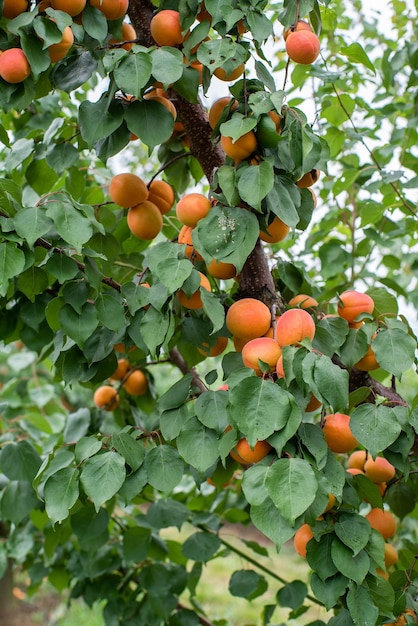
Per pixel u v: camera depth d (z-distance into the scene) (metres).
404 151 2.38
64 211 1.32
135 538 2.11
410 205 2.27
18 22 1.29
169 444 1.51
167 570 2.23
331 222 2.65
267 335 1.38
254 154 1.32
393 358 1.31
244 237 1.26
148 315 1.31
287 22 1.43
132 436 1.39
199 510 2.29
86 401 3.76
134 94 1.26
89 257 1.46
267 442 1.20
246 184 1.23
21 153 1.93
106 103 1.40
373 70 2.00
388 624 1.42
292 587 2.07
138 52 1.29
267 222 1.36
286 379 1.16
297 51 1.37
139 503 2.42
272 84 1.40
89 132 1.40
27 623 4.18
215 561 5.64
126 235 2.05
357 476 1.46
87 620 4.37
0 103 1.38
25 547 2.53
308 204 1.47
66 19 1.29
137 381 2.17
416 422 1.25
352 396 1.42
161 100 1.47
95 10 1.44
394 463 1.36
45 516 2.16
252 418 1.13
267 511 1.13
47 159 1.80
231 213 1.27
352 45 1.96
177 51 1.31
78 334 1.44
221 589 4.96
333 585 1.22
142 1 1.54
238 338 1.50
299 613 2.10
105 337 1.60
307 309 1.47
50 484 1.26
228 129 1.23
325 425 1.32
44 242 1.43
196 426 1.32
